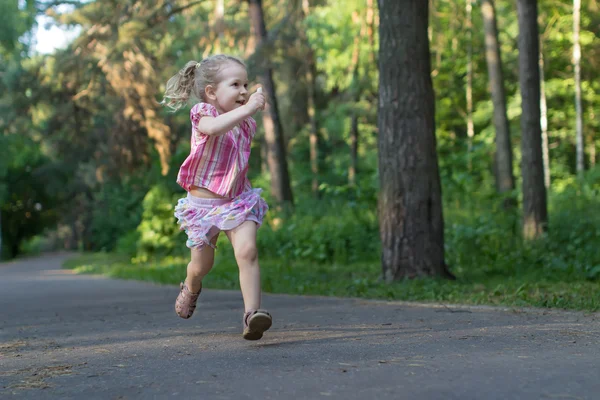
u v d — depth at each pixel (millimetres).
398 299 7516
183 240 22344
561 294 6984
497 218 13719
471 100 31438
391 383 2723
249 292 4004
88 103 23281
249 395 2602
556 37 30141
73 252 61156
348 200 17109
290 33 19719
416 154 9422
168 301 8352
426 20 9578
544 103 30422
